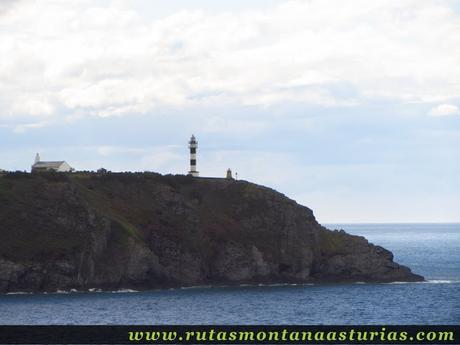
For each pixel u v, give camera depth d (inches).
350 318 7224.4
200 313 7426.2
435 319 7180.1
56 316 7165.4
